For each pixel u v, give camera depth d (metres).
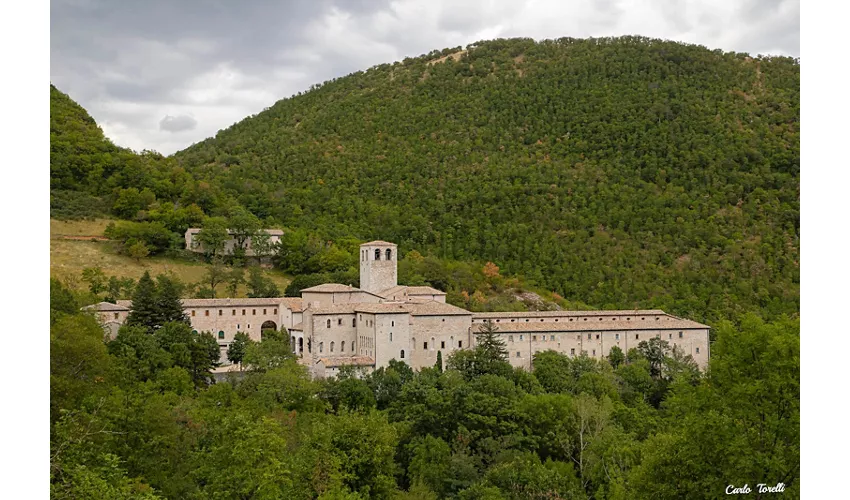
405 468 95.31
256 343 130.00
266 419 68.00
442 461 91.69
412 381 112.75
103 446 64.19
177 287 176.88
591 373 130.25
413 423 101.81
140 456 68.38
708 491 55.47
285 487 64.75
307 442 75.50
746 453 52.06
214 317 158.12
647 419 103.44
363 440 78.38
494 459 92.88
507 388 111.12
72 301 113.94
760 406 54.69
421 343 139.62
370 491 77.06
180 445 74.25
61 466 54.66
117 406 70.94
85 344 84.06
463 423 102.00
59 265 197.12
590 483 89.44
